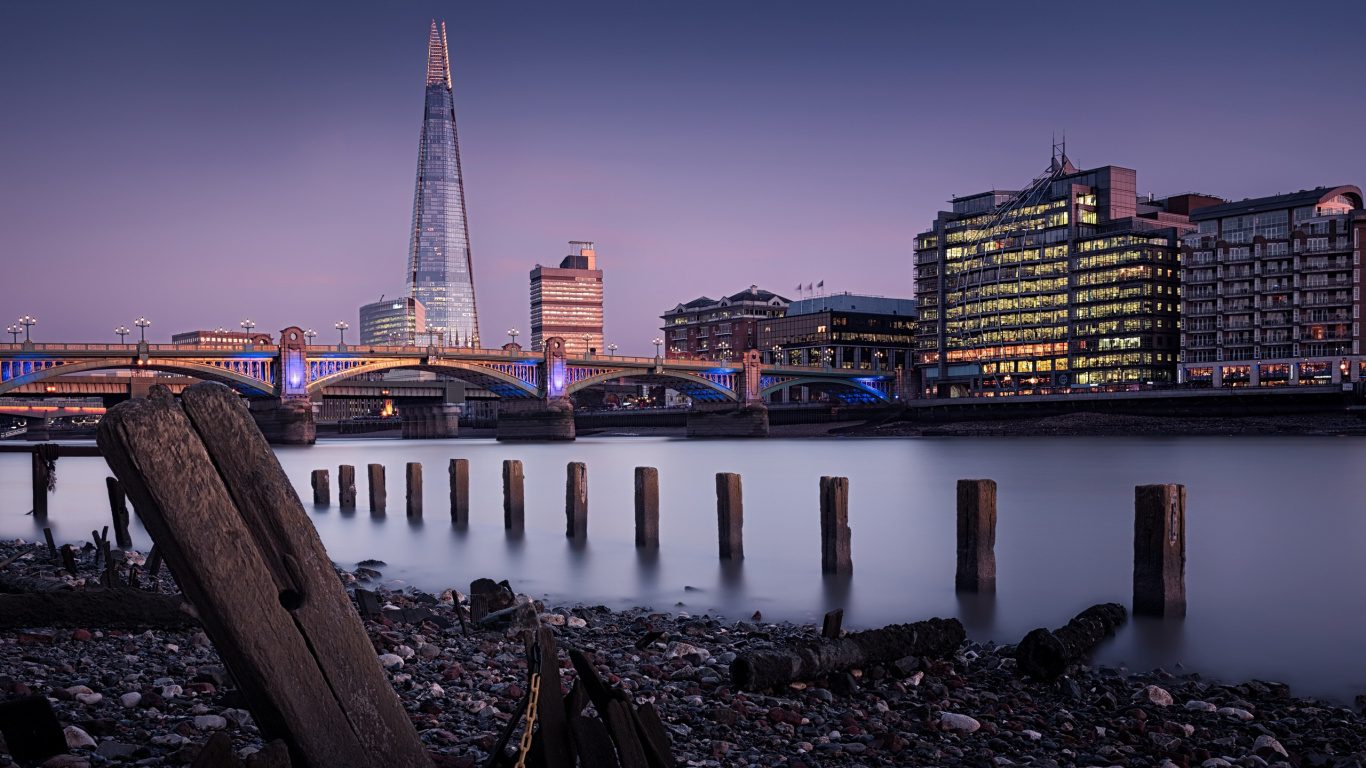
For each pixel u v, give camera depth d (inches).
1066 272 6830.7
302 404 5585.6
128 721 311.3
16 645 432.5
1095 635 589.6
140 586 657.0
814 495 1887.3
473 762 259.3
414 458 4052.7
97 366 4849.9
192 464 152.5
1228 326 5920.3
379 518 1343.5
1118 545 1098.1
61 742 260.2
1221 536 1217.4
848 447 4854.8
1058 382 6840.6
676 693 400.5
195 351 5231.3
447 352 6136.8
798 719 367.2
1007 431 5935.0
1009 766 325.4
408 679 393.7
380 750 171.6
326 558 167.6
